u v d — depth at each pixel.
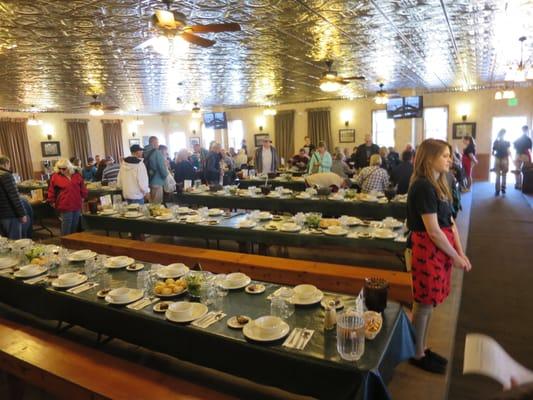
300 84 9.10
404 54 6.30
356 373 1.62
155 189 6.48
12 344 2.44
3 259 3.21
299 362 1.74
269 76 7.91
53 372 2.15
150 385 2.03
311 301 2.23
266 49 5.57
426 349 2.66
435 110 11.91
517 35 5.29
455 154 9.15
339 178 6.63
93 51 5.28
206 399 1.92
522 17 4.43
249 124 14.96
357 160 9.24
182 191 6.84
